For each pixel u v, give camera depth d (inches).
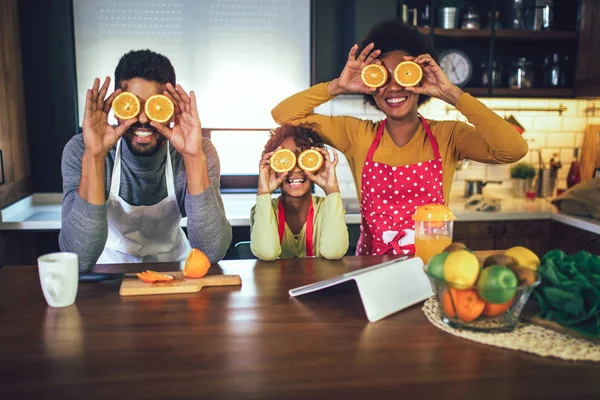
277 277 58.7
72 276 49.9
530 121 147.5
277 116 85.5
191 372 37.5
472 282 42.3
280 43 137.6
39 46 131.6
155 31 133.6
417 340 42.8
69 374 37.2
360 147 82.0
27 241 121.7
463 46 142.4
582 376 37.1
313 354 40.4
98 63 133.5
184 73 136.2
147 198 73.3
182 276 57.0
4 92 116.7
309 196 76.0
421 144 79.7
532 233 129.3
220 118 139.1
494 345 41.6
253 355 40.2
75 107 134.3
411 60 71.8
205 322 46.2
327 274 59.7
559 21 141.4
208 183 65.7
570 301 43.3
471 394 34.8
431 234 60.4
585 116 148.6
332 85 79.8
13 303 50.9
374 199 80.7
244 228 125.6
